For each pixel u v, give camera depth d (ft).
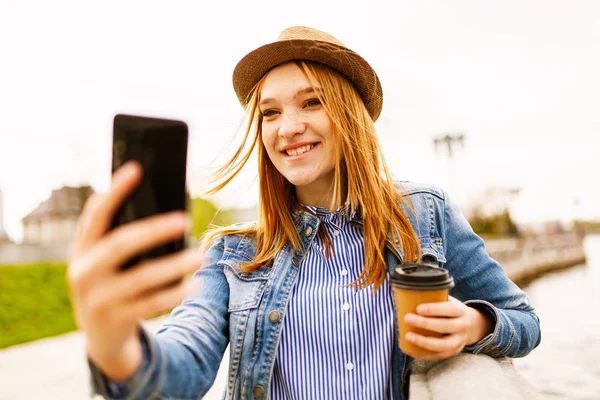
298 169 5.20
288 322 5.02
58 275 46.78
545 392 21.03
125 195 2.11
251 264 5.27
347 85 5.58
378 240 5.18
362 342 4.90
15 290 40.60
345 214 5.46
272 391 5.08
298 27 5.82
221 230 5.83
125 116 2.70
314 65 5.35
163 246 2.45
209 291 5.19
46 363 23.49
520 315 5.04
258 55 5.34
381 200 5.29
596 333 33.40
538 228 218.79
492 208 141.59
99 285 2.04
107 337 2.17
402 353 4.81
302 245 5.40
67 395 17.70
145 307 2.13
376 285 5.00
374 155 5.66
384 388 4.80
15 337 31.58
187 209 2.72
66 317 39.09
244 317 5.04
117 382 2.63
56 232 144.77
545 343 31.04
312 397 4.86
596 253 185.98
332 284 5.16
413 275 3.60
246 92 6.05
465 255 5.53
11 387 18.93
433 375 4.23
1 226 151.33
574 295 59.88
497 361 4.70
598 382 22.08
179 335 4.06
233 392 5.01
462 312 3.73
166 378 3.18
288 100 5.24
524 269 81.15
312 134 5.20
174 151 2.71
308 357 4.94
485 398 3.36
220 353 4.69
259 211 5.71
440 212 5.59
